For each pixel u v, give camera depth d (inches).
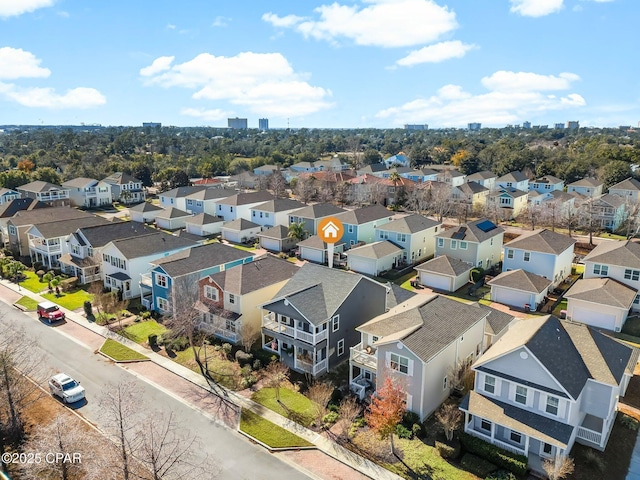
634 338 1493.6
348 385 1237.1
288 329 1322.6
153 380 1273.4
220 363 1371.8
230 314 1483.8
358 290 1398.9
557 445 885.2
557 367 955.3
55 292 1984.5
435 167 5398.6
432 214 3405.5
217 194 3435.0
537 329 1045.2
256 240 2819.9
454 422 995.9
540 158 5009.8
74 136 7293.3
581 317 1608.0
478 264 2146.9
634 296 1610.5
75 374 1304.1
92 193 3922.2
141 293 1829.5
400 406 997.8
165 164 5511.8
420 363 1042.1
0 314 1690.5
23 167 4820.4
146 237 2025.1
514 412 969.5
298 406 1151.6
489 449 936.3
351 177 4397.1
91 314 1720.0
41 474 906.7
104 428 1010.1
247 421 1083.9
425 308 1240.2
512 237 2773.1
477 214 3346.5
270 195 3442.4
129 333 1569.9
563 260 1987.0
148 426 951.6
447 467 931.3
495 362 1011.3
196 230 2994.6
